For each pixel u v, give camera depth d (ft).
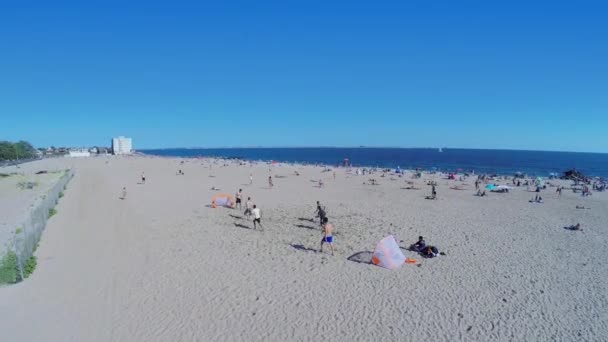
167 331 30.17
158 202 91.50
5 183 140.87
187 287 38.86
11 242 53.83
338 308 34.63
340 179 157.17
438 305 35.50
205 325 31.22
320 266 45.55
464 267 46.03
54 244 53.57
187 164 258.98
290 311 33.91
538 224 72.02
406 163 347.97
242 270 43.93
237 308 34.35
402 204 93.50
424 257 49.75
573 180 167.63
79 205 86.38
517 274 44.01
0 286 38.29
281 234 60.95
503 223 72.28
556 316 33.76
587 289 39.88
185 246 53.31
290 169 211.41
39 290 37.63
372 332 30.45
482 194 112.16
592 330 31.35
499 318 33.17
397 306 35.17
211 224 67.51
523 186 138.62
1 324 30.81
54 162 304.30
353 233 62.23
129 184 133.28
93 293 37.06
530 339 29.84
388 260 45.42
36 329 30.12
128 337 29.19
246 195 106.93
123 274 42.19
